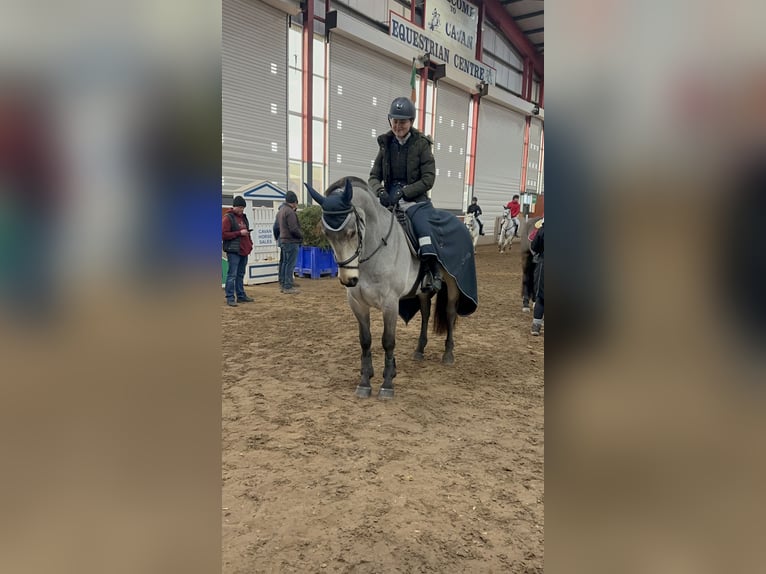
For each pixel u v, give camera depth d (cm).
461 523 203
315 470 245
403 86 1345
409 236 366
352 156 1213
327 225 294
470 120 1694
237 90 923
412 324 602
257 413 317
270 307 671
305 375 398
